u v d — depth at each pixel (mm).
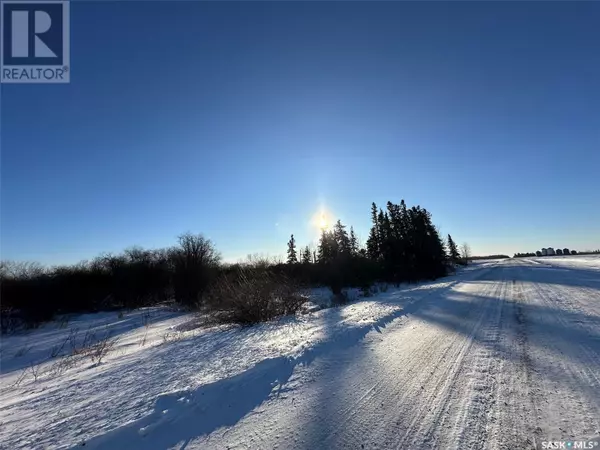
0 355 12672
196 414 3781
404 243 37312
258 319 10648
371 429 3367
